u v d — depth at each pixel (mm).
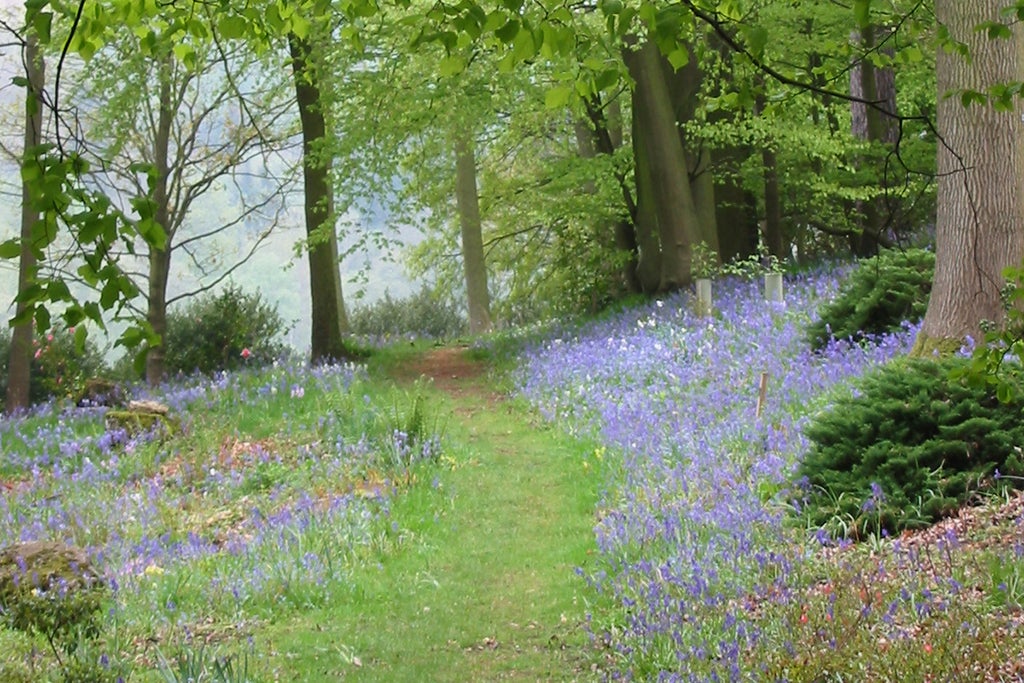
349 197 24125
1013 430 9961
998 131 12836
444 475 15031
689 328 21219
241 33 6957
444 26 5527
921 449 10023
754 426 13672
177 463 16656
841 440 10656
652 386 17656
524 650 8602
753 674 6855
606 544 10516
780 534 9719
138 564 11281
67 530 13203
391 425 16625
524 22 5367
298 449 16453
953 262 13125
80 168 4273
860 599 7641
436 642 8969
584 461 14820
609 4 5047
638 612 8391
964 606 7223
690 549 9672
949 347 13078
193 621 9695
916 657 6543
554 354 22312
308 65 20000
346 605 10180
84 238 4062
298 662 8625
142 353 4172
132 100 23688
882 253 18391
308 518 12414
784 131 23594
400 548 11922
